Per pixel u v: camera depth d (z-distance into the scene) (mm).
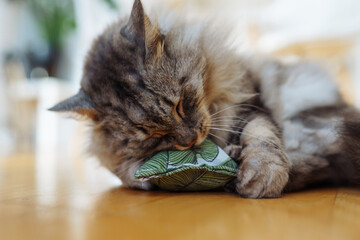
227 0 787
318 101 472
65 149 1337
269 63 506
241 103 452
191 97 399
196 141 390
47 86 1484
